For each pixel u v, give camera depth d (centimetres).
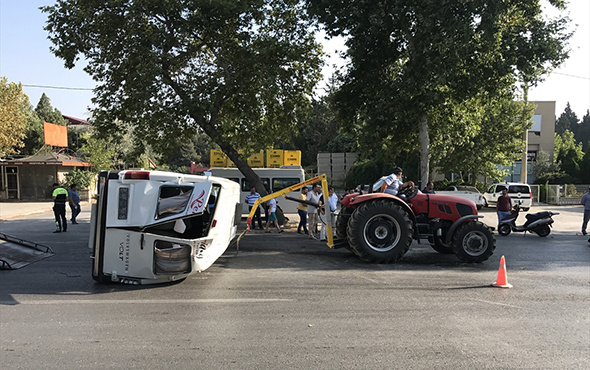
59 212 1584
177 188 766
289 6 1645
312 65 1706
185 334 531
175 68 1628
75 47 1504
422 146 1800
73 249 1184
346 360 457
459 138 2150
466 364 449
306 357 464
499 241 1426
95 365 442
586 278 857
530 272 913
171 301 675
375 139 1889
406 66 1752
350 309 637
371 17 1616
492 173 3077
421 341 512
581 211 2744
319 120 5884
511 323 580
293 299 689
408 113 1734
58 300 679
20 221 2011
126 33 1511
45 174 3475
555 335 536
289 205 2066
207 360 455
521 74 1652
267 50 1488
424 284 795
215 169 2027
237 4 1513
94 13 1480
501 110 2866
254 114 1619
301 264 982
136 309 633
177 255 769
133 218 737
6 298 690
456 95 1711
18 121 3334
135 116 1656
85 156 4269
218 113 1775
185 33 1479
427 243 1343
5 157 3869
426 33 1589
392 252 988
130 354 470
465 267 962
